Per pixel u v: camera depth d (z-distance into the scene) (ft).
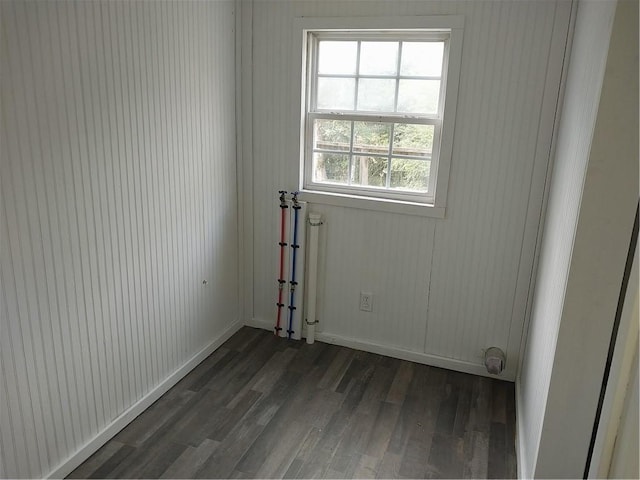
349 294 10.38
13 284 5.79
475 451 7.70
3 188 5.51
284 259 10.52
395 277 9.92
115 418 7.77
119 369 7.70
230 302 10.80
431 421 8.35
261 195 10.42
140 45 7.18
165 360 8.82
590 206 4.89
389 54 9.19
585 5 6.75
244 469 7.16
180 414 8.30
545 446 5.68
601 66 4.75
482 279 9.32
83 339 6.92
